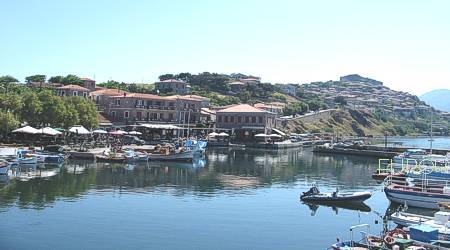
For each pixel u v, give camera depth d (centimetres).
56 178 6556
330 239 3831
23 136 10431
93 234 3809
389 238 3203
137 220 4300
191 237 3797
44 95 10612
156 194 5656
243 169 8662
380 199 5675
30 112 10225
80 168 7781
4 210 4531
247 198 5556
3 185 5850
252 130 15962
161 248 3494
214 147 14462
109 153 9100
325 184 6950
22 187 5750
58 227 3984
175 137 14600
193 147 10512
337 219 4534
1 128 9188
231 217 4525
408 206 5097
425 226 3425
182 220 4347
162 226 4116
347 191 6234
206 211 4762
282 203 5275
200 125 16000
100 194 5512
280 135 15875
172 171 7969
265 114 15950
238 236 3862
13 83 16488
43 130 9312
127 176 7088
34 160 7775
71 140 10800
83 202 5022
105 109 15938
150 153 9606
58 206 4781
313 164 10056
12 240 3591
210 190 6081
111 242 3609
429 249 3123
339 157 12194
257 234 3938
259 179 7319
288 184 6838
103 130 12188
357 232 4031
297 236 3900
